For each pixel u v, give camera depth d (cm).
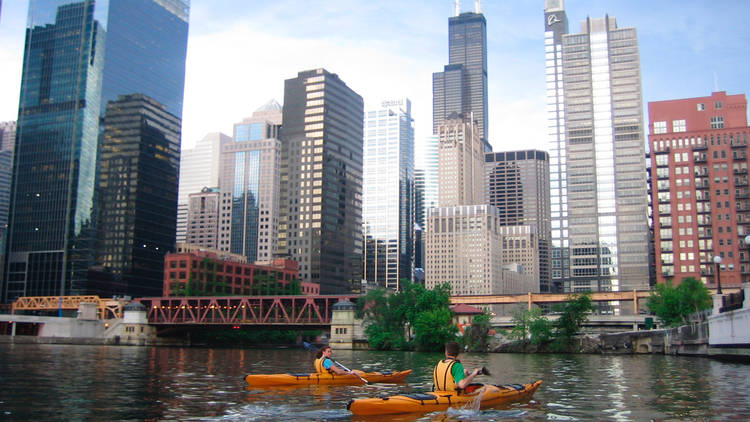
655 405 3228
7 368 5881
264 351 11800
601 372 5625
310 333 18900
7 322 15362
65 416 2883
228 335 16950
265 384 4075
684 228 19562
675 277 19400
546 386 4241
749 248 18925
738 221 19162
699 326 7862
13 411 3030
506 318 17288
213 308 14700
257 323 13912
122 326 14788
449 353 3105
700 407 3147
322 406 3173
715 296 7294
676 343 8856
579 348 10281
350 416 2861
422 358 8794
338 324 13012
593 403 3297
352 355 9800
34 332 15512
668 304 11806
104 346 13500
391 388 4038
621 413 2950
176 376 5031
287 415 2895
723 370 5538
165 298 15138
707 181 19600
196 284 19588
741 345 6353
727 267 19025
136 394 3703
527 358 8581
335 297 13525
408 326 12438
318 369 4253
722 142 19662
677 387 4100
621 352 9900
